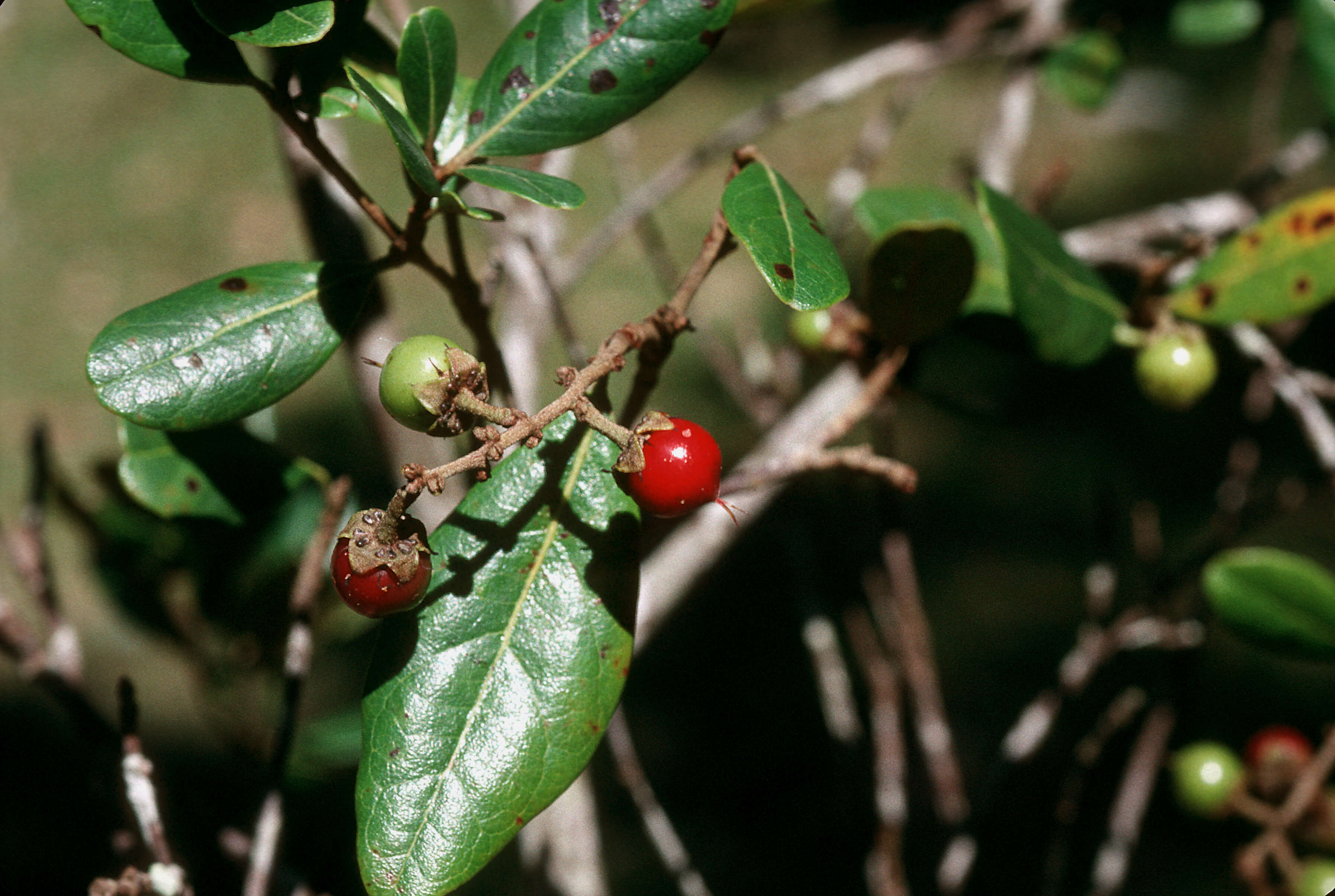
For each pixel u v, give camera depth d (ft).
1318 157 1.27
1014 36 1.50
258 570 1.13
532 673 0.91
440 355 0.88
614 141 1.38
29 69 5.40
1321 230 1.07
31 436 1.08
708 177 4.41
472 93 0.94
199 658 1.17
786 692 2.81
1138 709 1.25
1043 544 3.11
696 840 2.44
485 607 0.91
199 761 2.31
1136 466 2.05
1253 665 2.49
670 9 0.94
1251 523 1.23
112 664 2.69
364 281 0.94
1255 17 1.44
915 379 1.10
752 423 3.38
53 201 4.65
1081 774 1.20
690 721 2.73
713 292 3.84
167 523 1.04
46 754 2.33
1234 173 4.24
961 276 0.99
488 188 1.16
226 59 0.91
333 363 3.59
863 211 1.09
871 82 1.45
